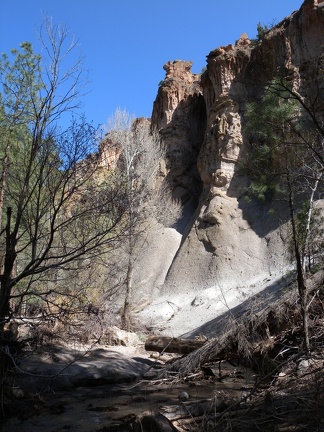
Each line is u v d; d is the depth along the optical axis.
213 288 26.86
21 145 11.04
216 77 33.94
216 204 30.36
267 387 7.98
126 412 7.75
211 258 28.88
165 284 29.69
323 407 5.59
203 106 40.25
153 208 26.59
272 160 10.12
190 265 29.45
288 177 9.73
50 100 8.13
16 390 8.09
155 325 24.47
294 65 26.88
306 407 5.70
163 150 33.12
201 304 25.88
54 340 11.78
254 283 25.59
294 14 29.09
